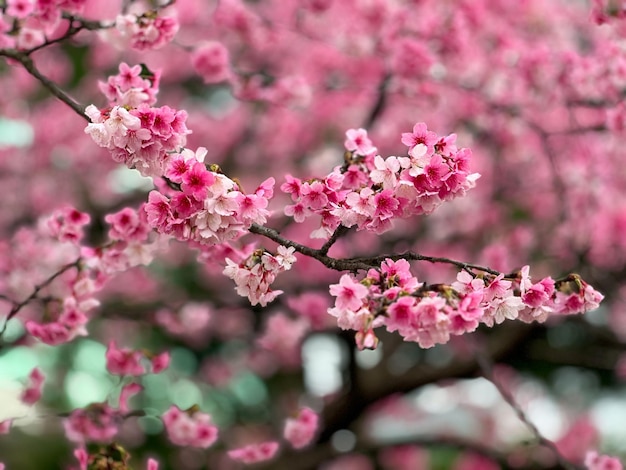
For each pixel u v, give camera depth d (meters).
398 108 6.35
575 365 6.51
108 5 6.00
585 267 5.57
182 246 6.85
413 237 6.54
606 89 4.79
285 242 2.44
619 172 6.04
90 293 3.43
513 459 6.32
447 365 6.12
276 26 5.75
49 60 6.77
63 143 6.84
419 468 7.67
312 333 6.38
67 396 6.73
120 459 3.27
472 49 5.70
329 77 6.74
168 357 3.69
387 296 2.27
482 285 2.30
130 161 2.35
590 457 3.89
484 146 6.54
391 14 5.43
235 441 6.55
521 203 6.80
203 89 7.69
